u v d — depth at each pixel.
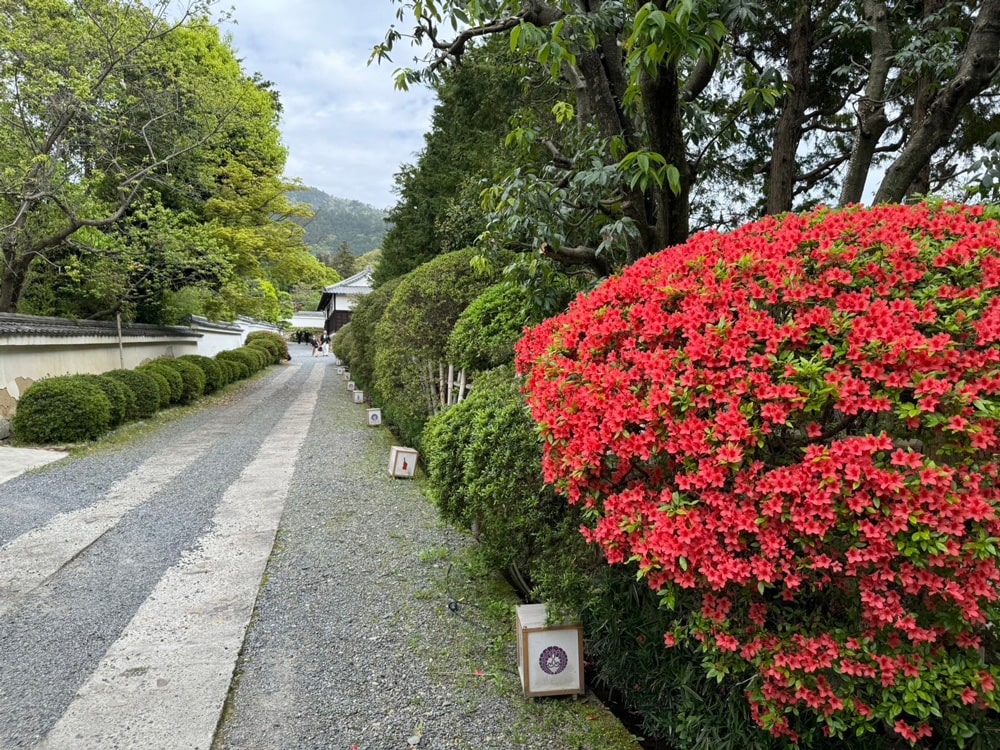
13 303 8.63
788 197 3.54
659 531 1.41
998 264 1.43
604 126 3.21
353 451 6.46
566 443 1.73
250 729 1.91
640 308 1.75
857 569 1.30
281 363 24.61
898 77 3.76
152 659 2.30
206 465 5.75
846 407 1.29
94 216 8.46
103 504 4.40
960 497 1.19
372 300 10.59
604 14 2.69
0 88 7.52
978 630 1.37
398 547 3.53
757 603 1.44
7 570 3.15
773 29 4.26
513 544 2.43
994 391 1.25
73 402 6.63
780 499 1.29
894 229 1.62
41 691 2.09
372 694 2.09
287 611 2.72
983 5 2.98
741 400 1.41
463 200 7.79
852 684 1.32
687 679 1.71
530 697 2.05
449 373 5.44
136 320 12.14
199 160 11.19
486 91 8.55
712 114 4.09
